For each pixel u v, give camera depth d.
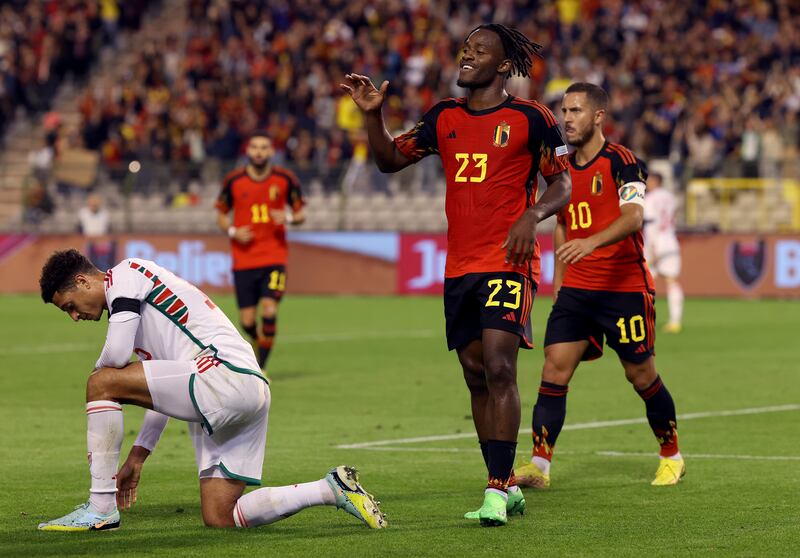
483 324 22.47
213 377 20.97
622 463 29.11
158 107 104.44
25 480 26.59
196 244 88.50
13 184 105.81
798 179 84.94
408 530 21.45
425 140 23.45
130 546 20.05
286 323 67.88
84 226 90.44
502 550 19.83
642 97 94.44
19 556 19.34
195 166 92.62
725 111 91.69
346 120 100.38
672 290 62.97
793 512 23.25
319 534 21.06
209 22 111.94
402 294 86.75
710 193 85.94
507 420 22.03
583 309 26.59
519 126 22.67
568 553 19.62
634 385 26.72
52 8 117.06
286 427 34.59
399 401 39.81
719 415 36.53
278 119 99.75
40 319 71.38
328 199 90.75
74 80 113.75
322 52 106.00
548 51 101.31
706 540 20.67
